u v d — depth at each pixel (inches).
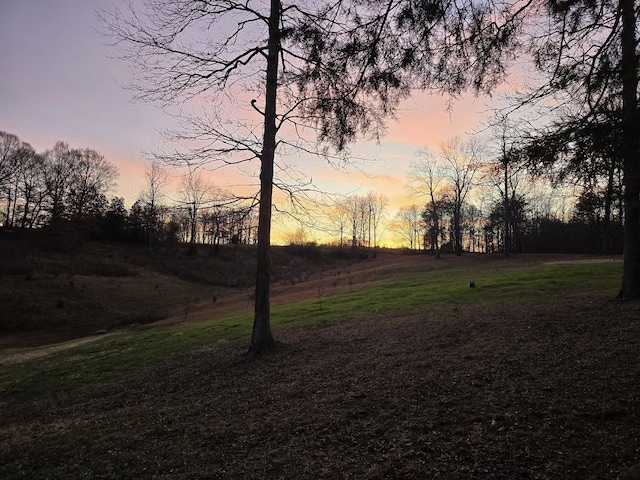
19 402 393.7
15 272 1396.4
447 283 909.8
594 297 473.7
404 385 255.9
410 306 617.3
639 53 144.4
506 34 157.9
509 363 265.7
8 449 251.1
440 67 166.6
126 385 387.2
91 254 1918.1
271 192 392.8
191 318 973.2
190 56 323.3
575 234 2076.8
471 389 231.8
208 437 223.6
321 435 204.8
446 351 319.3
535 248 2289.6
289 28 193.2
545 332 332.2
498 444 169.2
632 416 175.0
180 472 187.6
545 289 628.7
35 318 1102.4
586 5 157.8
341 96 188.9
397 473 159.8
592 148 136.9
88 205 2285.9
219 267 2065.7
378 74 172.9
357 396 250.4
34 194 2394.2
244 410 259.0
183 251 2276.1
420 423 199.5
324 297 966.4
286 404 257.9
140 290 1530.5
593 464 146.4
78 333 991.6
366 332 447.5
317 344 414.9
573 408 190.1
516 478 145.5
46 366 557.6
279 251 2561.5
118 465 205.0
